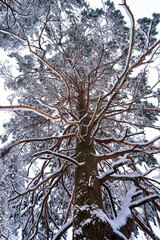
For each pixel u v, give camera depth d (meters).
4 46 5.52
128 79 5.84
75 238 2.48
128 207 2.84
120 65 5.99
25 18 4.70
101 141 4.23
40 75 6.19
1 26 4.88
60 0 4.96
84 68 5.40
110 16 5.00
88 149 3.93
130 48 3.04
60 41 4.93
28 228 5.56
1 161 4.62
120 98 6.05
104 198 5.32
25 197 5.65
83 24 5.21
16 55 5.96
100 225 2.46
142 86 5.66
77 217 2.75
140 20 5.02
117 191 5.66
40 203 5.75
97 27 4.96
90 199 2.94
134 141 6.03
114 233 2.39
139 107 5.71
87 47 5.11
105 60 5.64
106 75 6.00
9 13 4.62
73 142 6.93
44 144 6.30
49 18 4.91
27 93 6.00
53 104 6.48
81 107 5.84
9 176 4.85
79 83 6.21
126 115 6.28
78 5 5.21
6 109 3.07
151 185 3.51
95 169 3.62
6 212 4.56
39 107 6.28
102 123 6.68
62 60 5.56
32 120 6.20
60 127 6.77
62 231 2.87
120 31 5.11
